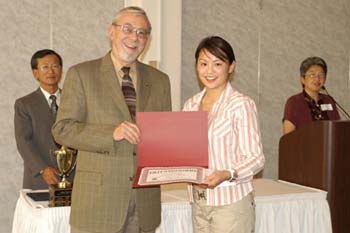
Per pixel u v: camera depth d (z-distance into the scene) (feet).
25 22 14.93
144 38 6.98
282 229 9.98
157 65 15.66
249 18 17.78
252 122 7.12
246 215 7.20
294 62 18.51
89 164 6.95
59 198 8.38
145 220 7.14
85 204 6.87
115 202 6.86
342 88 19.34
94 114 6.90
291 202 10.07
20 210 9.29
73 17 15.40
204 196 7.30
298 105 13.17
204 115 6.82
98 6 15.62
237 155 7.16
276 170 18.39
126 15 6.91
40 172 10.68
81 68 7.06
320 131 10.80
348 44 19.31
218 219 7.21
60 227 8.11
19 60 14.90
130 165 6.91
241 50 17.75
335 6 19.04
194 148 6.81
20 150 10.96
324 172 10.70
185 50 16.98
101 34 15.69
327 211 10.43
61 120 6.86
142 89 7.20
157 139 6.72
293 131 11.56
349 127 10.75
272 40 18.15
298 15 18.49
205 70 7.27
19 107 11.23
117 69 7.15
